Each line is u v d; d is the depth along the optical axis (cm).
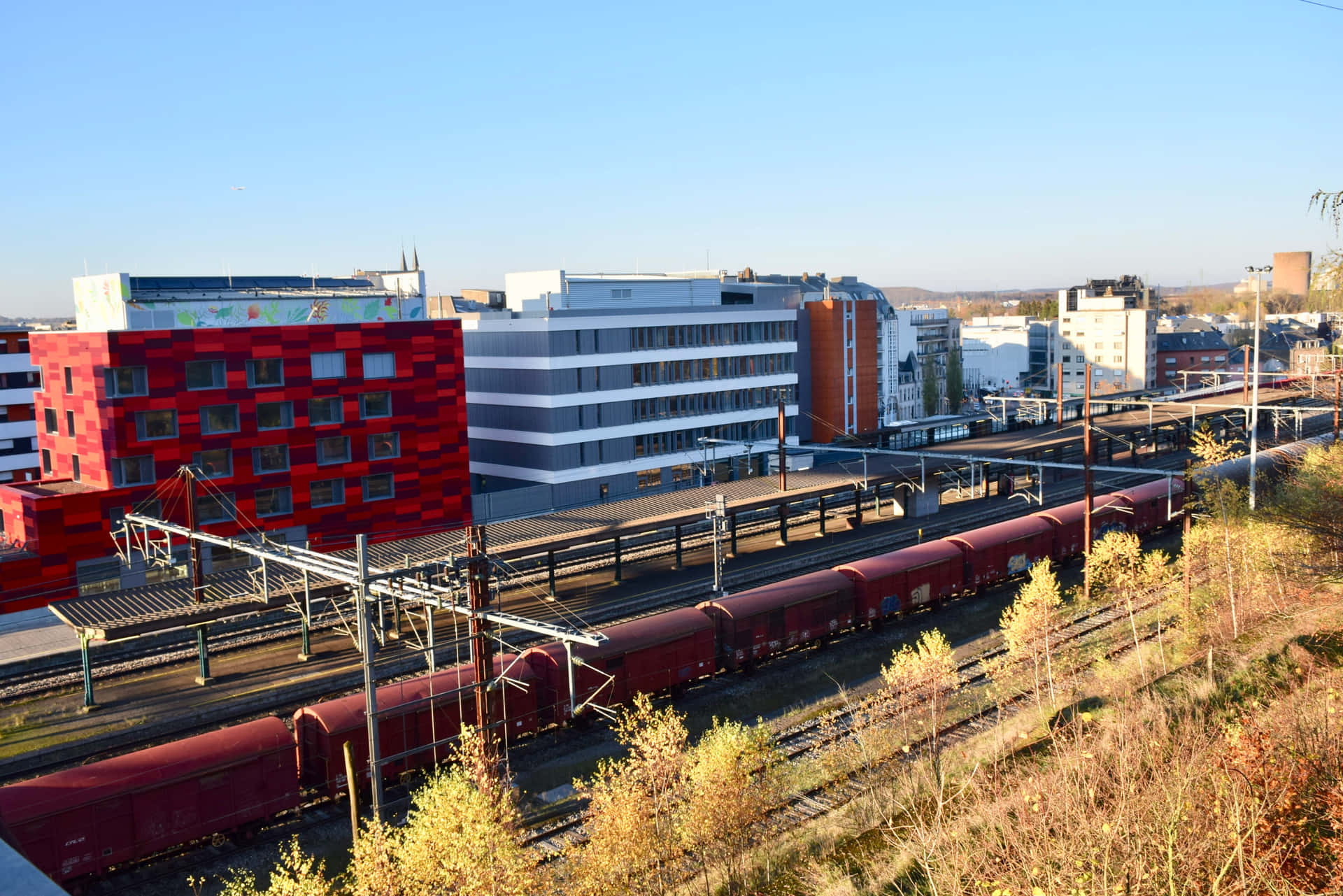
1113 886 1764
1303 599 4166
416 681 3319
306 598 3359
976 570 5159
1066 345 16662
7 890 588
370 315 6362
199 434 5572
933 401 14525
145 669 4231
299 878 2283
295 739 3086
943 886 2131
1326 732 2461
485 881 2206
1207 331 16900
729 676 4206
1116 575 4394
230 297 6222
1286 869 2011
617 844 2409
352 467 6122
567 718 3581
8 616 4959
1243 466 5828
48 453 5950
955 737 3388
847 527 6744
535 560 5678
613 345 7756
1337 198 2078
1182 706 3194
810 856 2664
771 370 9088
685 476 8350
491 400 7856
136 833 2683
